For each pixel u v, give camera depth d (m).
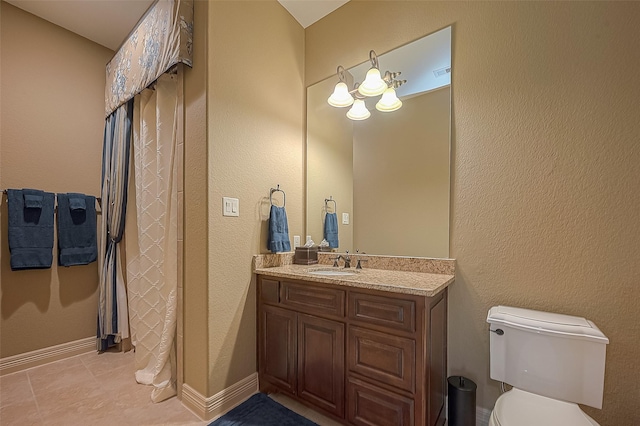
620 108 1.32
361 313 1.49
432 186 1.82
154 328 2.14
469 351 1.66
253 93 2.01
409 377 1.34
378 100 2.08
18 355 2.24
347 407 1.53
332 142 2.31
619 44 1.32
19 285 2.27
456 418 1.49
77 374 2.19
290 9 2.29
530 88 1.52
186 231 1.86
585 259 1.38
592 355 1.20
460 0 1.74
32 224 2.28
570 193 1.42
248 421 1.67
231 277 1.84
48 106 2.46
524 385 1.31
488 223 1.62
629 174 1.30
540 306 1.48
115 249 2.59
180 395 1.86
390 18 2.01
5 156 2.25
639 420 1.27
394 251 1.98
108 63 2.73
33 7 2.30
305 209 2.44
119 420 1.66
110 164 2.61
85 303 2.61
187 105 1.87
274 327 1.89
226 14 1.85
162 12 1.93
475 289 1.65
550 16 1.47
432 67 1.83
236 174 1.89
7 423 1.62
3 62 2.25
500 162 1.59
